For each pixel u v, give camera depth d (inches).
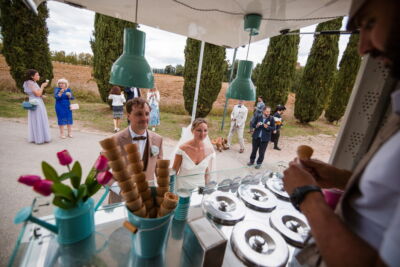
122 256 31.3
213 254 28.2
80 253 30.2
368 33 15.9
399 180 13.3
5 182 111.5
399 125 16.3
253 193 49.9
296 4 59.2
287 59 359.3
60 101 188.5
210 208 42.1
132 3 74.0
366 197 15.7
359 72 41.4
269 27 84.8
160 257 32.1
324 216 16.9
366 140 41.6
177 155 83.9
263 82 385.7
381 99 38.7
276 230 38.7
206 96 340.5
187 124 327.9
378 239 14.5
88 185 32.0
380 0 13.7
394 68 15.1
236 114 223.5
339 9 59.1
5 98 323.3
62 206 28.3
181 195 39.2
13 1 274.5
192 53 319.6
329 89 392.5
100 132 233.5
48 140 179.8
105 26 297.4
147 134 72.2
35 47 309.3
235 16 74.3
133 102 66.0
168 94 466.9
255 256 30.6
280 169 66.2
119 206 41.1
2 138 176.4
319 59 374.0
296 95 418.9
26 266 27.0
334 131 400.2
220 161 196.7
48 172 28.0
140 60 50.6
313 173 31.0
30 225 30.5
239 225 37.0
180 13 79.7
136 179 32.1
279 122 237.8
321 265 20.7
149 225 28.3
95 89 431.2
